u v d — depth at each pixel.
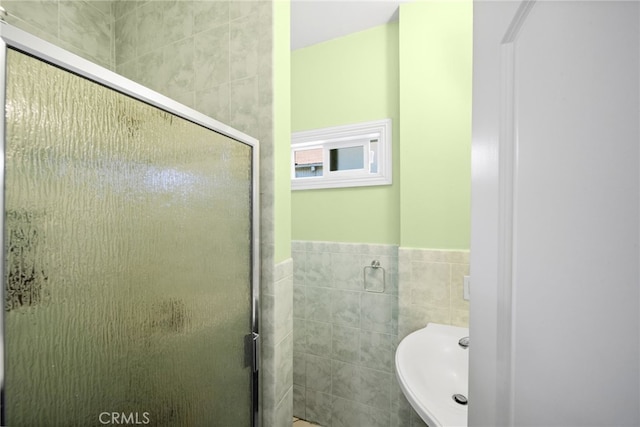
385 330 1.60
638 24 0.20
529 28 0.31
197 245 0.72
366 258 1.64
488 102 0.39
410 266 1.43
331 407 1.73
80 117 0.45
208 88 1.08
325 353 1.75
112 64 1.30
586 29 0.24
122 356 0.52
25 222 0.38
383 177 1.60
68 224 0.43
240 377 0.89
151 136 0.59
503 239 0.36
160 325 0.61
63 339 0.43
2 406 0.35
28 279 0.38
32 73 0.39
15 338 0.37
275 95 0.99
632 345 0.21
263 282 1.00
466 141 1.34
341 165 1.77
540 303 0.29
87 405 0.46
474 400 0.44
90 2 1.22
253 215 0.95
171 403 0.64
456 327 1.33
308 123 1.78
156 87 1.20
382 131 1.59
